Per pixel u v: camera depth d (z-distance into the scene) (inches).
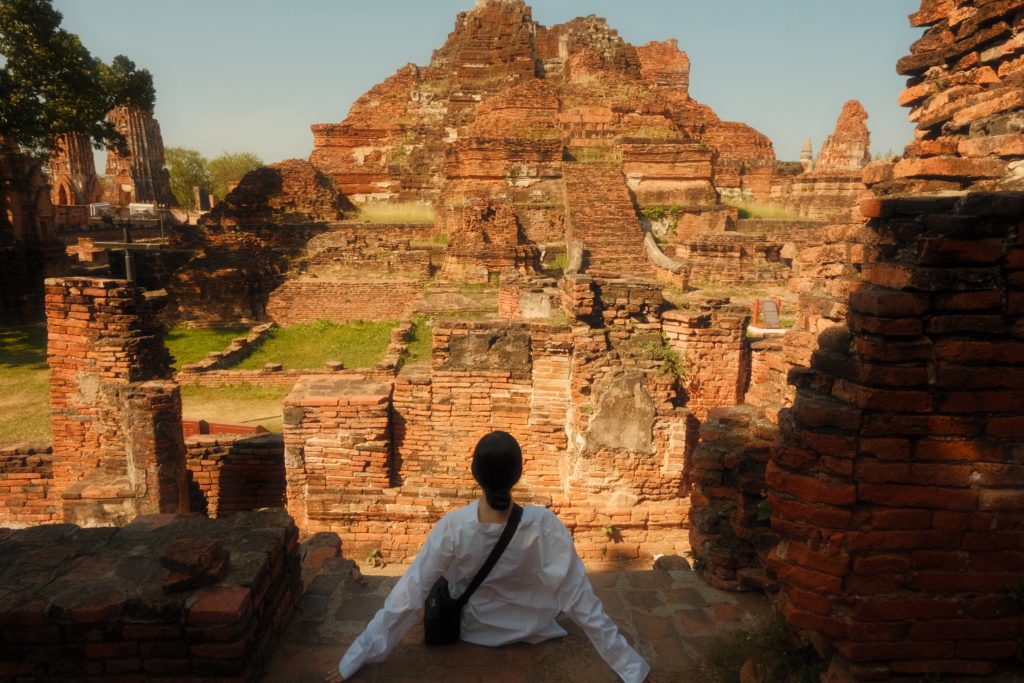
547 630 129.8
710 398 332.2
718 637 142.3
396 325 930.7
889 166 175.2
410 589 116.6
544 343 318.0
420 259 1042.7
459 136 1477.6
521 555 116.3
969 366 104.5
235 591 115.2
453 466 327.3
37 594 113.3
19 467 331.6
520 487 326.0
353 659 118.0
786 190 1323.8
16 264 939.3
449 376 322.7
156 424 289.0
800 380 126.0
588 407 311.4
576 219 1062.4
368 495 313.6
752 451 180.4
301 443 315.0
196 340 861.8
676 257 1050.7
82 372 303.9
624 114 1279.5
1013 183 152.4
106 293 297.0
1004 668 113.0
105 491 289.6
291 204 1192.8
